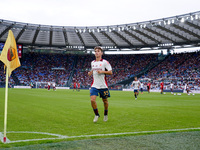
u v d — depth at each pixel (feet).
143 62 166.91
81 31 135.23
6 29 127.85
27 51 179.52
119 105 33.73
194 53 152.97
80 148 9.35
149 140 10.92
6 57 10.96
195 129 14.14
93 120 17.39
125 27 127.65
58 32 138.72
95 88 17.56
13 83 151.12
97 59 18.20
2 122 16.62
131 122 17.31
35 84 158.10
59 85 160.97
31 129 13.96
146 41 141.59
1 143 10.09
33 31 135.64
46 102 36.78
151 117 20.47
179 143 10.38
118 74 162.91
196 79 129.70
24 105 30.63
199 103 40.91
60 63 176.24
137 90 52.13
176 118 19.98
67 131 13.37
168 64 154.51
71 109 26.66
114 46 155.84
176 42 137.39
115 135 11.99
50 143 10.17
